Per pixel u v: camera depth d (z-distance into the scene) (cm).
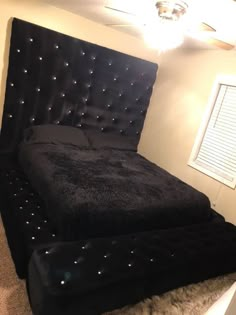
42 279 132
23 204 194
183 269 176
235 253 205
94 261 148
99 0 211
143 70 345
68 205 171
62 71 294
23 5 261
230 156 279
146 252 169
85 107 323
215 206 288
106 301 145
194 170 312
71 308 132
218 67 291
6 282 173
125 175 242
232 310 82
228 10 167
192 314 176
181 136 330
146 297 170
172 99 344
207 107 299
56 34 277
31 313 156
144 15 206
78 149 286
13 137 288
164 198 217
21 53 266
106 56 314
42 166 220
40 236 166
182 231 207
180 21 183
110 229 182
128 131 363
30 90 283
